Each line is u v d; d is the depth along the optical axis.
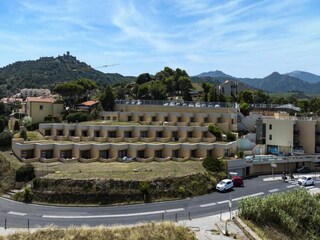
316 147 78.94
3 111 111.12
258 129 80.94
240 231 34.69
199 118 84.00
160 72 140.25
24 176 53.12
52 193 47.91
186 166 59.97
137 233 30.75
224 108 86.06
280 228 38.41
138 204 47.44
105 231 31.05
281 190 55.72
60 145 62.66
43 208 45.06
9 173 55.38
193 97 121.06
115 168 56.84
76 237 29.84
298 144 79.00
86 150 64.12
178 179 52.97
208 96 103.38
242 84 139.75
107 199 47.72
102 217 41.22
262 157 70.75
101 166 58.22
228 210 44.06
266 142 79.50
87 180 49.34
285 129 77.06
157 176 52.75
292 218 39.50
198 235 32.94
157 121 84.50
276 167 72.19
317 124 79.94
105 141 69.62
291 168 74.00
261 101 125.12
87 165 58.78
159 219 40.00
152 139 71.69
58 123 79.06
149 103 93.25
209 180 56.44
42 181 49.41
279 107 107.56
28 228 35.47
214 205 46.69
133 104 92.75
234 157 67.81
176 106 88.06
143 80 134.38
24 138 69.69
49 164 58.75
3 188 52.16
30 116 89.19
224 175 60.62
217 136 75.88
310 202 43.41
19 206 45.72
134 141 70.69
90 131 73.62
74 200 47.34
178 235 31.36
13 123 85.31
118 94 113.00
